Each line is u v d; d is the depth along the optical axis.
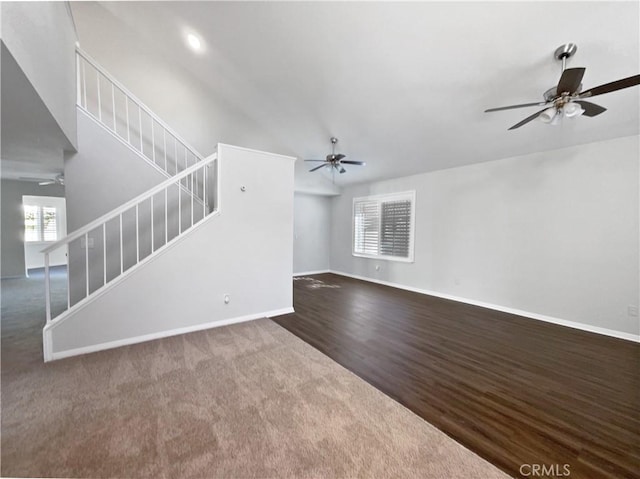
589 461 1.57
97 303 2.80
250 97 4.74
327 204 7.88
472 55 2.72
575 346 3.08
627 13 2.07
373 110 4.02
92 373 2.39
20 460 1.51
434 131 4.11
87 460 1.52
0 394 2.08
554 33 2.32
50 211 7.99
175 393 2.13
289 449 1.61
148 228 3.93
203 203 4.28
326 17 2.79
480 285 4.66
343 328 3.57
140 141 4.37
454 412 1.97
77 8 3.95
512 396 2.17
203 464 1.50
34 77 1.84
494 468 1.51
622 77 2.56
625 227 3.30
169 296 3.20
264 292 3.94
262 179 3.84
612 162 3.38
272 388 2.21
